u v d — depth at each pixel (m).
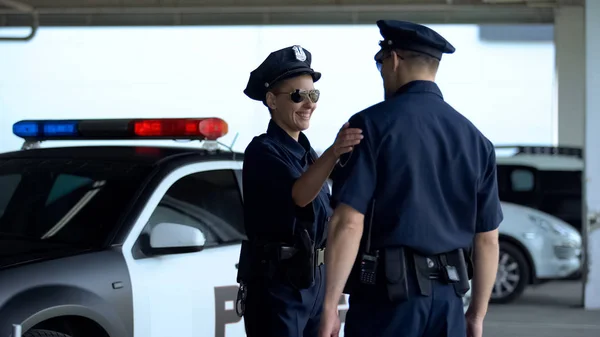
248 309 5.73
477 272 4.79
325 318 4.44
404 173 4.50
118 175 7.16
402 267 4.48
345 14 18.61
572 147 18.92
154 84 29.92
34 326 6.04
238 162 7.87
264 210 5.64
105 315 6.21
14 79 25.61
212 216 7.36
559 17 19.23
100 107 29.53
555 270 15.40
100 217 6.79
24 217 7.03
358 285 4.59
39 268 6.05
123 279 6.40
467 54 36.28
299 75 5.86
